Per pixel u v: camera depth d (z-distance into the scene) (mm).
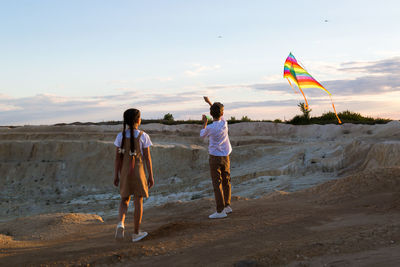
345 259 3361
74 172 21359
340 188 6891
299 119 31156
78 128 29797
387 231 4031
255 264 3463
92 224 7539
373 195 6117
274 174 16688
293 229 4723
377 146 13391
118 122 33844
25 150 22641
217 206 6160
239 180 17109
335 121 28859
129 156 4848
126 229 6426
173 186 18781
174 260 3912
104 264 3967
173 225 5656
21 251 5070
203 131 6168
